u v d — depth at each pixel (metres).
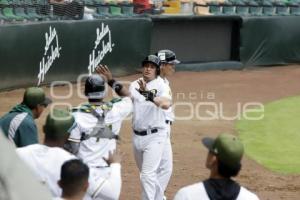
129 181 31.41
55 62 57.19
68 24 57.88
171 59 25.94
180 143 39.69
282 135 43.44
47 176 15.64
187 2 87.62
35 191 8.56
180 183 31.44
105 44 61.66
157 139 24.91
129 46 64.12
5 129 20.09
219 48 71.50
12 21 64.25
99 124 19.19
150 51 66.38
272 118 48.62
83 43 59.41
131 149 37.41
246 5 83.44
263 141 41.59
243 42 71.69
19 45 53.69
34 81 55.50
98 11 74.19
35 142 20.38
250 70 72.12
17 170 8.48
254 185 31.48
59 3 67.62
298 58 76.38
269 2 88.44
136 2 80.19
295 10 86.81
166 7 86.69
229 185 12.93
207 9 87.06
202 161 35.72
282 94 59.19
